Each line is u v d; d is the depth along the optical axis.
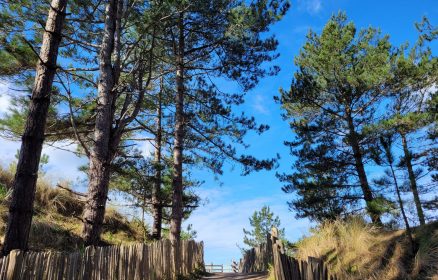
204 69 14.99
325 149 16.33
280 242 6.50
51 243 8.86
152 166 14.66
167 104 16.20
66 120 11.74
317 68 17.06
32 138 6.03
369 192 15.14
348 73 16.02
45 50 6.55
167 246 9.58
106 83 8.83
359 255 7.93
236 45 14.38
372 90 16.17
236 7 13.96
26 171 5.85
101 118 8.52
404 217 7.36
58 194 12.62
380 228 8.91
